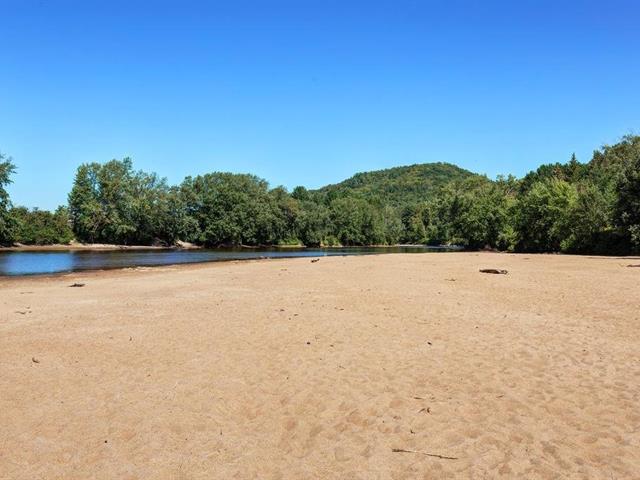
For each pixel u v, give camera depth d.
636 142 73.69
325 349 9.82
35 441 5.97
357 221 120.88
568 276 24.45
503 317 12.98
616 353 9.19
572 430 5.87
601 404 6.63
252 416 6.74
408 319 12.77
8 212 69.06
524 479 4.78
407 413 6.52
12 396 7.46
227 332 11.50
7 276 30.22
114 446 5.83
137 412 6.82
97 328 12.13
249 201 97.69
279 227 103.25
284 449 5.74
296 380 8.02
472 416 6.36
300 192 152.75
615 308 14.29
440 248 102.19
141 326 12.33
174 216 91.75
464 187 137.75
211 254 64.38
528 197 69.44
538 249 68.25
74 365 9.02
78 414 6.77
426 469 5.07
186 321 12.91
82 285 22.61
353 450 5.57
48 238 80.31
